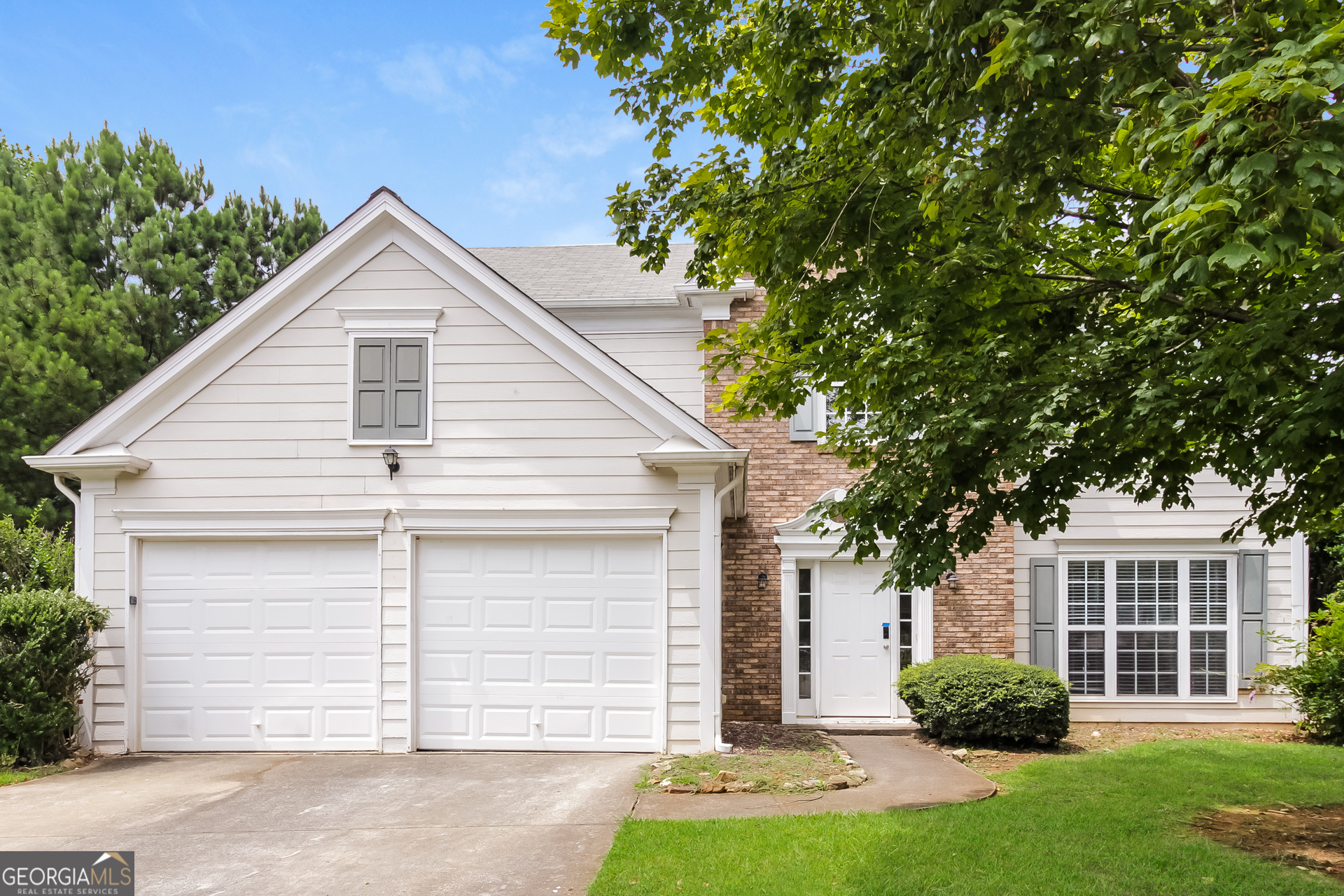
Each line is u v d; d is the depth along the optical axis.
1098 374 6.03
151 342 19.73
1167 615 12.88
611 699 9.85
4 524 11.20
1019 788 8.25
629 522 9.90
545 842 6.57
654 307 13.45
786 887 5.51
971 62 5.06
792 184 6.55
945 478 6.11
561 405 10.05
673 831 6.63
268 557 10.12
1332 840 6.54
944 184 5.34
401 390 10.15
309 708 9.94
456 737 9.92
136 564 10.05
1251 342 5.04
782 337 7.62
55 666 9.31
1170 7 4.66
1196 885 5.57
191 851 6.45
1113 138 5.32
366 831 6.89
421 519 10.01
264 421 10.13
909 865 5.88
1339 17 4.09
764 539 12.70
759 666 12.50
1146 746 10.44
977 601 12.37
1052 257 6.86
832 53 6.26
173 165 21.42
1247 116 3.67
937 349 6.70
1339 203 4.15
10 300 17.77
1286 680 11.48
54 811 7.50
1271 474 5.82
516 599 10.04
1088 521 12.98
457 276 10.22
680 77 6.79
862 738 11.39
